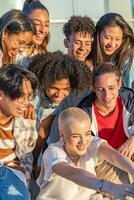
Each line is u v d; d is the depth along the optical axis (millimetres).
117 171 4250
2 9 8039
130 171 4035
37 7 5551
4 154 4121
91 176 3797
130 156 4301
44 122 4551
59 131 4102
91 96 4477
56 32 8195
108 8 8586
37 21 5465
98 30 5406
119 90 4527
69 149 4055
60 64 4547
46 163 4055
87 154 4180
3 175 3836
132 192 3551
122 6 8680
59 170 3941
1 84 3975
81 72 4570
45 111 4555
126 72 5398
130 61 5422
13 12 4758
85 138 4020
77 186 4066
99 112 4438
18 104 3986
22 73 4039
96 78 4383
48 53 4742
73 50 5285
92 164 4191
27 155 4277
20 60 4844
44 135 4539
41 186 4125
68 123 3996
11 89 3947
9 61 4773
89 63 5391
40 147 4520
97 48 5402
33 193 4531
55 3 8227
